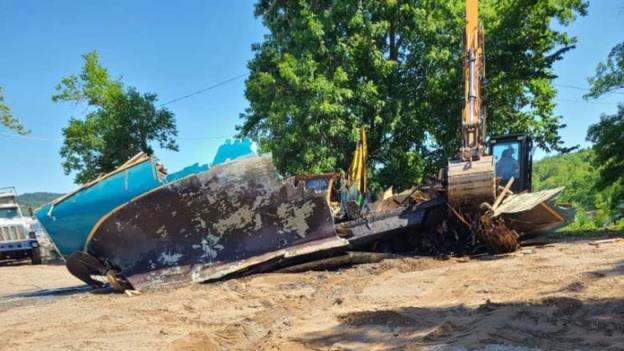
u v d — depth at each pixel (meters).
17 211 23.95
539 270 8.34
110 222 9.92
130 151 28.03
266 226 10.45
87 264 10.29
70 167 28.39
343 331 5.91
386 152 22.28
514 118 23.94
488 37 21.78
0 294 12.05
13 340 6.57
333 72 20.69
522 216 11.09
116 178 9.95
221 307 7.89
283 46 22.16
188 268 10.11
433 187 11.84
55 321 7.59
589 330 5.18
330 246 10.44
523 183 13.25
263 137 22.58
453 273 8.98
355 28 21.03
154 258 10.12
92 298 9.58
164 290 9.62
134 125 28.30
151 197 9.87
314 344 5.54
